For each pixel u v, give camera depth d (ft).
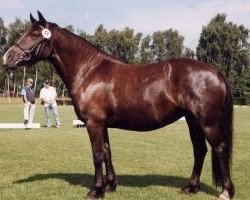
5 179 28.04
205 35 260.21
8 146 44.47
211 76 20.95
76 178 28.30
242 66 258.37
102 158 22.52
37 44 23.20
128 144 45.88
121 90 22.03
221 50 257.96
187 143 46.83
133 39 261.03
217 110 20.99
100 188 22.76
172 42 299.79
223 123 21.36
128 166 32.78
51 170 31.32
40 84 271.90
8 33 252.83
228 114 21.38
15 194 24.02
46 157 37.22
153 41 302.45
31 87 67.41
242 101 213.46
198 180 23.70
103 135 22.67
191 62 21.57
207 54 259.19
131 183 26.53
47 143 47.06
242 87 247.91
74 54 23.21
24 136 54.44
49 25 23.39
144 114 21.83
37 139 50.93
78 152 40.27
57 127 68.95
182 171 30.73
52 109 68.95
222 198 21.30
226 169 21.30
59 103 214.07
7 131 61.87
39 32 23.21
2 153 39.52
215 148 21.15
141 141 48.65
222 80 21.16
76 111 23.04
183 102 21.20
